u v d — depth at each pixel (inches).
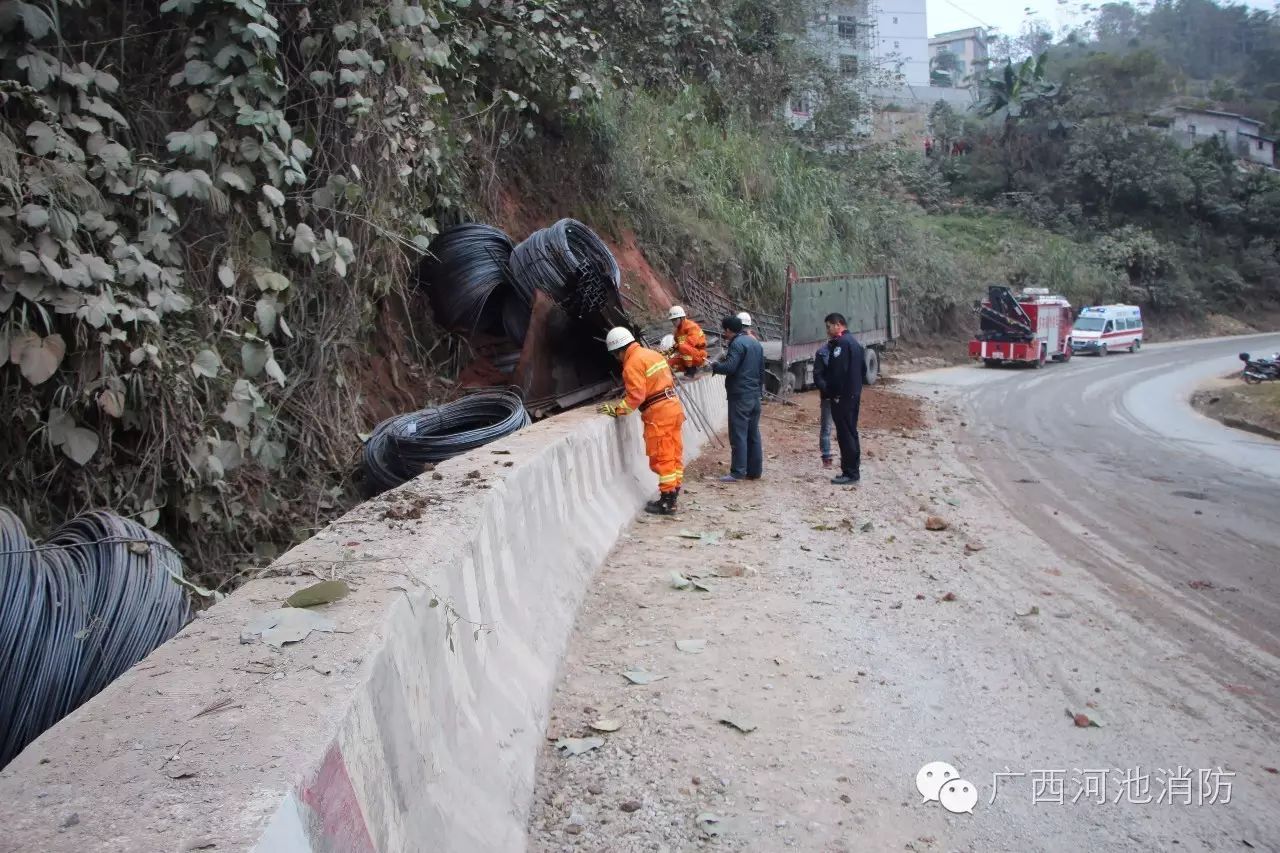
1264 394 863.1
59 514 203.3
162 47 251.8
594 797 152.4
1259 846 146.6
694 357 463.8
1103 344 1546.5
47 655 125.7
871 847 142.3
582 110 593.0
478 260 404.8
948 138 2234.3
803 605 251.4
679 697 191.2
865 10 1701.5
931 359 1291.8
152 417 215.8
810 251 978.7
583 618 234.5
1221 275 2233.0
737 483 423.5
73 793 72.7
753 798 154.0
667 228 751.1
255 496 258.2
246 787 73.4
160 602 145.3
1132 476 517.3
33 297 191.2
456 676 137.9
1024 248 1806.1
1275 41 3855.8
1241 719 192.7
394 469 301.7
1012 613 254.2
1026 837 146.9
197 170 240.1
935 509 390.3
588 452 295.9
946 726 183.2
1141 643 236.7
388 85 316.2
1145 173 2192.4
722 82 1059.3
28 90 200.8
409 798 104.9
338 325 307.0
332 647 103.3
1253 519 408.2
